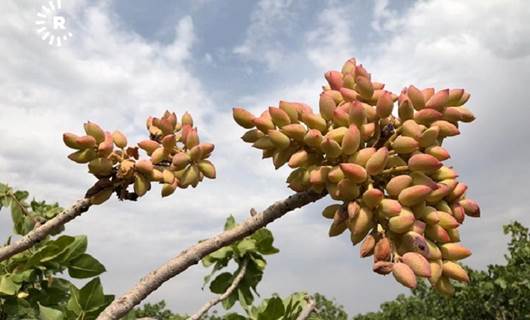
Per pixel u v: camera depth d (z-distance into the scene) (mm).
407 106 477
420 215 453
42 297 812
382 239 439
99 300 625
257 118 495
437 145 481
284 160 490
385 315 3887
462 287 2803
